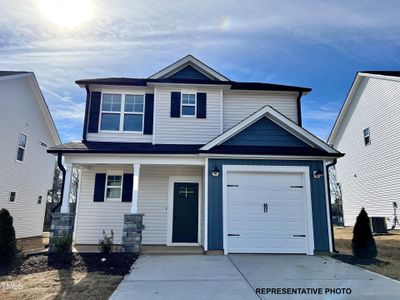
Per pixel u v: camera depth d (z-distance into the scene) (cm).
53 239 853
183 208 1099
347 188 2042
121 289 540
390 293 524
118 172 1124
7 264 709
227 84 1157
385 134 1625
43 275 637
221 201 903
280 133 997
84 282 582
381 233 1412
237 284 572
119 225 1081
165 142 1109
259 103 1223
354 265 739
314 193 923
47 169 1869
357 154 1911
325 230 898
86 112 1131
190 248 961
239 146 969
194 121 1136
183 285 565
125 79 1188
